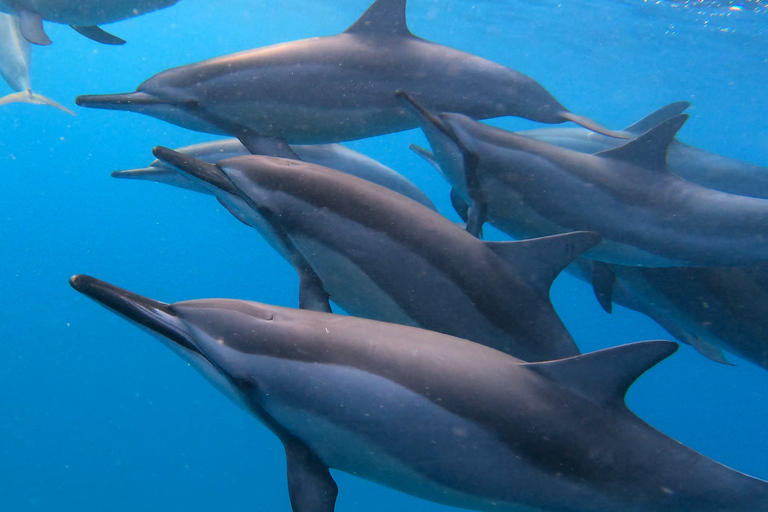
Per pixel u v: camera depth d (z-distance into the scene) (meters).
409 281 3.21
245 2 28.27
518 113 4.42
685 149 5.89
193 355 2.90
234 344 2.70
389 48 4.27
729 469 2.58
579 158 4.20
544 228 4.21
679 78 29.62
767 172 5.62
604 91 39.47
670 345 2.49
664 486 2.54
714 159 5.76
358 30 4.31
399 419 2.50
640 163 4.25
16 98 7.41
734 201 4.14
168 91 4.18
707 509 2.55
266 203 3.32
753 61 23.14
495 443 2.48
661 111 5.75
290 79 4.11
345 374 2.55
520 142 4.16
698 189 4.23
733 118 42.34
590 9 18.91
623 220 4.13
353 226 3.22
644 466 2.54
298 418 2.65
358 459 2.64
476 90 4.32
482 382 2.54
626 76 31.84
